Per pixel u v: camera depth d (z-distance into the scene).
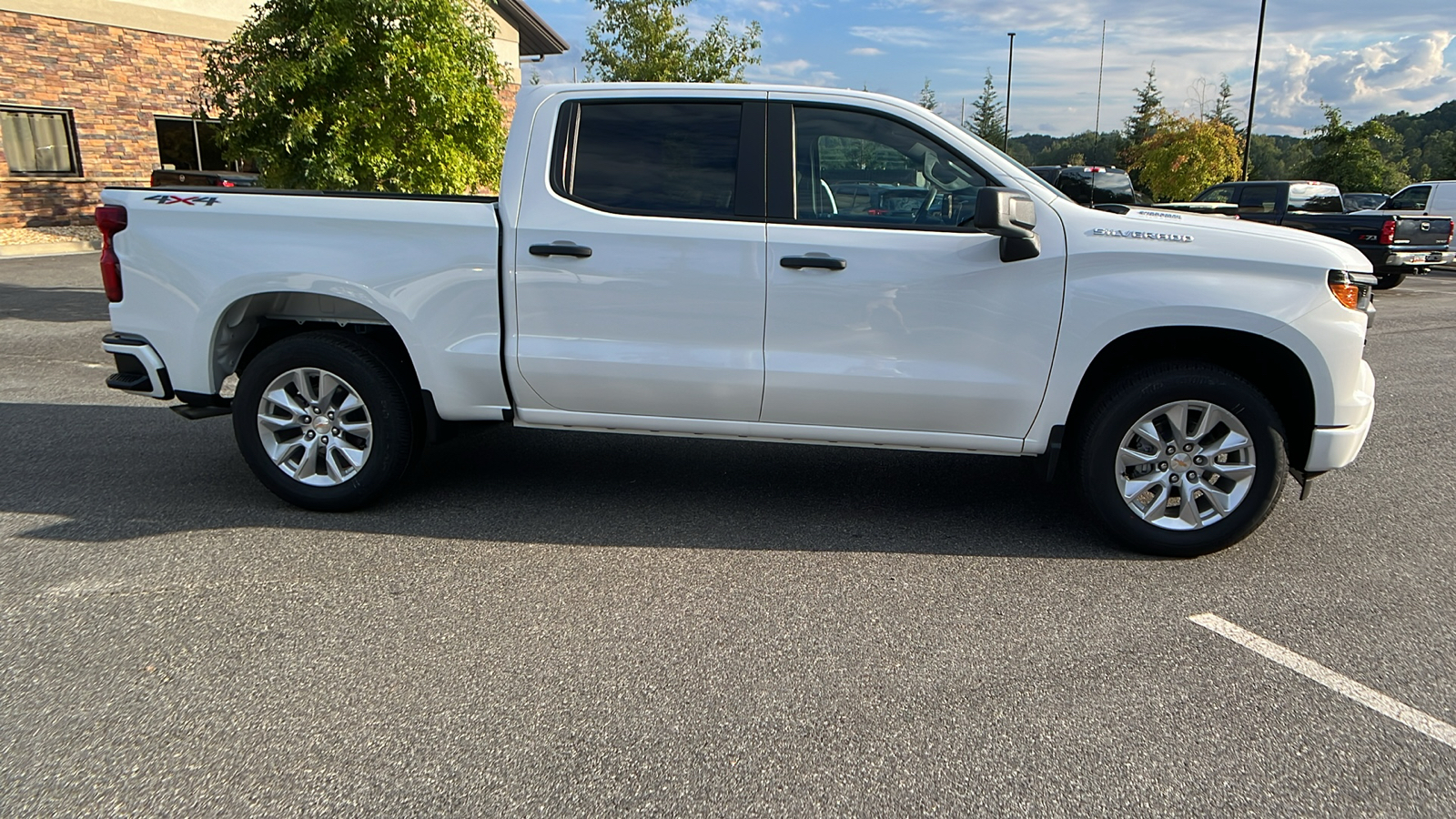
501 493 4.79
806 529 4.36
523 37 23.91
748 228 4.01
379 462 4.36
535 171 4.15
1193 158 32.97
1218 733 2.76
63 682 2.91
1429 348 9.79
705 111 4.10
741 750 2.63
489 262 4.14
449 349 4.23
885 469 5.32
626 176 4.12
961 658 3.18
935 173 4.00
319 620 3.36
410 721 2.75
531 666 3.07
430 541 4.13
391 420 4.32
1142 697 2.95
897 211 4.03
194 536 4.12
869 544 4.19
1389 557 4.14
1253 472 3.95
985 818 2.38
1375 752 2.68
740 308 4.05
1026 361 3.97
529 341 4.20
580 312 4.14
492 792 2.44
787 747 2.65
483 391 4.30
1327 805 2.45
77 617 3.34
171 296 4.36
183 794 2.40
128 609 3.41
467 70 9.68
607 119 4.15
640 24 17.97
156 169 17.47
